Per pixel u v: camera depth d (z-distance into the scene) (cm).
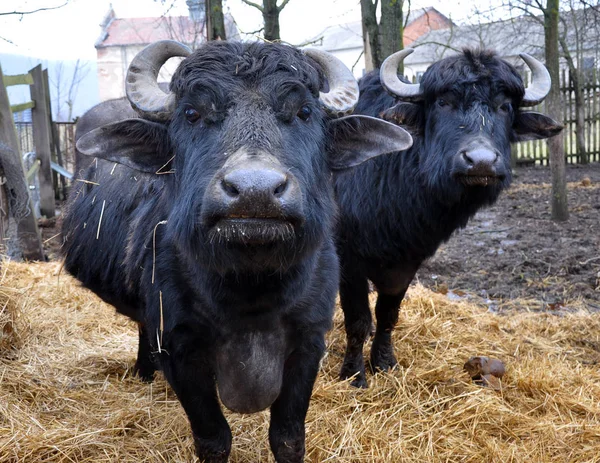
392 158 443
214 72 249
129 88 289
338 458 349
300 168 245
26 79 911
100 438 356
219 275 262
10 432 354
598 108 1788
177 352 291
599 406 422
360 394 432
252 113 238
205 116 249
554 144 970
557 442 379
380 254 450
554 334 567
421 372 456
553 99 942
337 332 548
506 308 651
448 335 537
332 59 315
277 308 275
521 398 434
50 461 338
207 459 301
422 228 448
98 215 389
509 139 447
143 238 320
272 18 727
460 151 400
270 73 250
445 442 374
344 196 454
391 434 379
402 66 710
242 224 217
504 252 835
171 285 286
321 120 282
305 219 242
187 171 254
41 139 1084
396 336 532
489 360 462
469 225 992
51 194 1107
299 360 300
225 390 291
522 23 1802
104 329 552
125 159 287
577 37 1620
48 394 416
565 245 847
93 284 400
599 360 518
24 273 680
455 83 419
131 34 2722
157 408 394
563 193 980
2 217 710
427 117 441
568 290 692
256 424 377
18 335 488
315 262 284
